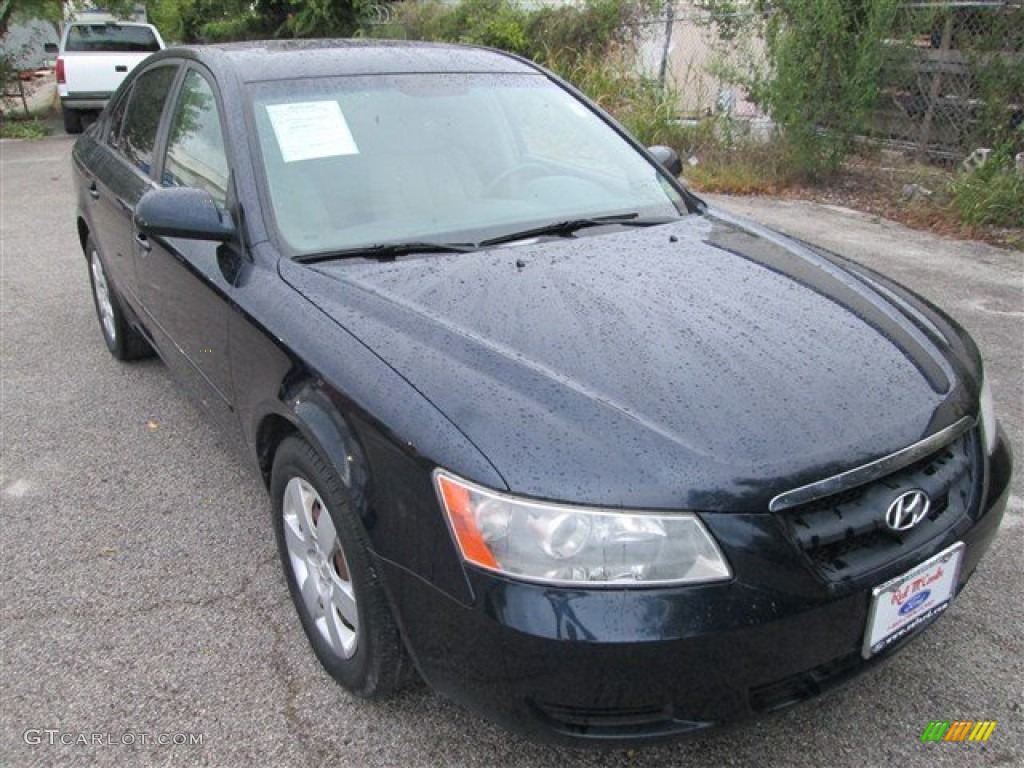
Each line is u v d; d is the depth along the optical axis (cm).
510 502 176
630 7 1121
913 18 796
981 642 256
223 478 358
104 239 421
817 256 291
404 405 197
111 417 413
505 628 175
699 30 1018
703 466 180
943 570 202
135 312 401
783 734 225
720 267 265
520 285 244
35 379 457
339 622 234
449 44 372
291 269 256
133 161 390
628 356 210
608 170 333
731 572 175
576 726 181
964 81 816
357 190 284
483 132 318
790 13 831
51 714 236
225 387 287
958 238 699
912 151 868
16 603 281
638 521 174
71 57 1378
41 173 1061
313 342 227
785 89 840
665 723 181
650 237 288
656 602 172
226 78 307
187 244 308
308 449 226
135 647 261
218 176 296
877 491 192
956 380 226
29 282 624
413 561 190
